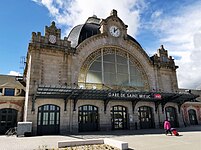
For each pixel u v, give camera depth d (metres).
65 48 23.78
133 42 29.27
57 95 21.33
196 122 37.75
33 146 11.94
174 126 29.38
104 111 24.27
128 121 25.67
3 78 30.89
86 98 23.23
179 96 27.38
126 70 28.03
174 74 32.19
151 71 30.02
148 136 17.39
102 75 25.86
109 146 11.37
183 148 11.15
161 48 32.59
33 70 21.44
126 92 23.44
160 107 28.77
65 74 23.09
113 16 28.84
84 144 11.86
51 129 20.80
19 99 25.97
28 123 18.88
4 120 24.73
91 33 28.55
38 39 22.67
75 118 22.11
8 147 11.77
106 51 27.33
